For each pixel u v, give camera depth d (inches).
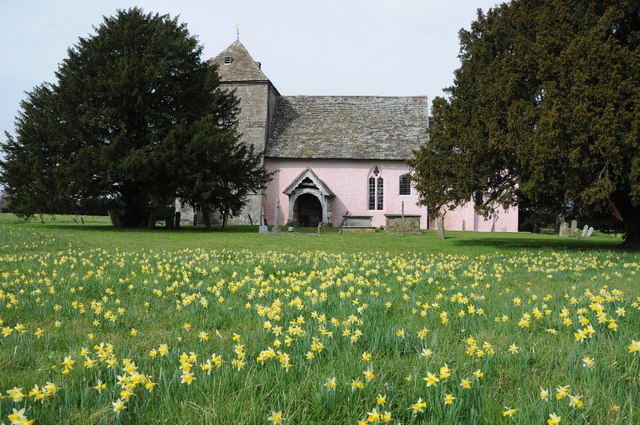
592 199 642.8
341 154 1740.9
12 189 1194.6
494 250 717.3
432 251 692.7
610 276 400.8
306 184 1700.3
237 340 181.5
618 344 171.3
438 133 843.4
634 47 699.4
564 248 767.1
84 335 200.8
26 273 378.3
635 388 132.6
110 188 1212.5
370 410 124.4
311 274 361.4
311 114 1872.5
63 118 1159.0
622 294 273.6
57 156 1180.5
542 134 650.8
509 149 711.1
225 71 1792.6
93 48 1235.2
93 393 129.0
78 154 1112.8
